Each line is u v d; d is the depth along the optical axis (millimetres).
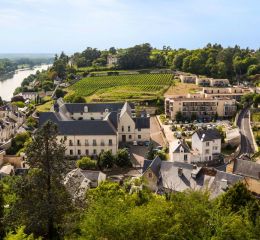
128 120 162500
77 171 98688
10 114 186250
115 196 65500
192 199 52562
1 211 63688
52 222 56156
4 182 83500
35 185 55156
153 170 96938
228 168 113000
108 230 44312
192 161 136750
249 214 57250
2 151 132750
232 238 45344
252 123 186250
